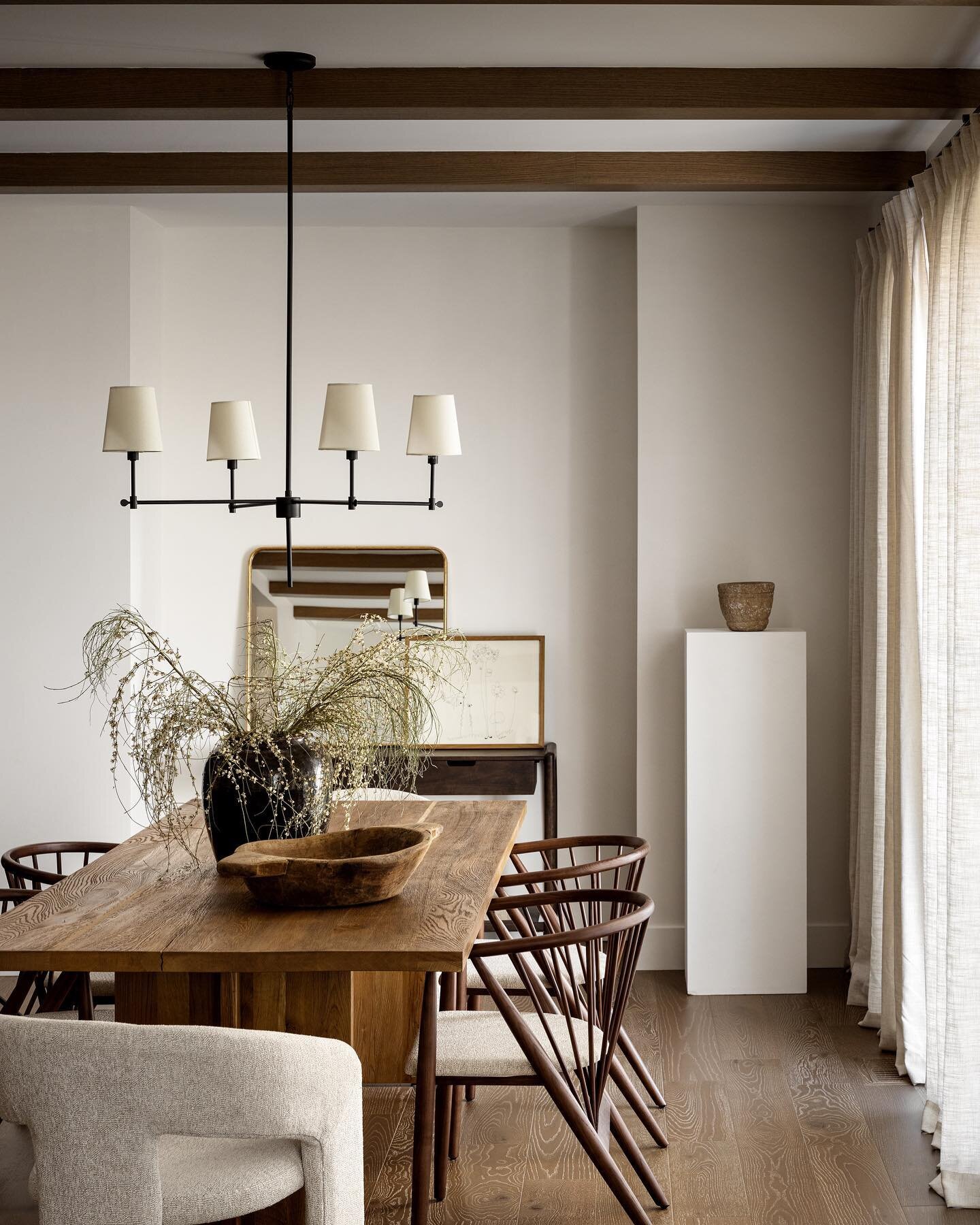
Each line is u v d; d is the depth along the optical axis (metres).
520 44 3.36
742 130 4.17
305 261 5.23
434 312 5.23
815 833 4.95
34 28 3.23
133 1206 1.92
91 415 4.89
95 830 4.89
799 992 4.61
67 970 2.29
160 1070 1.90
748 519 4.92
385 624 5.21
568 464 5.22
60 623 4.89
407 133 4.20
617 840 3.39
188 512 5.27
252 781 2.81
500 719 5.13
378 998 3.40
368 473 5.25
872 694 4.39
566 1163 3.24
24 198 4.83
